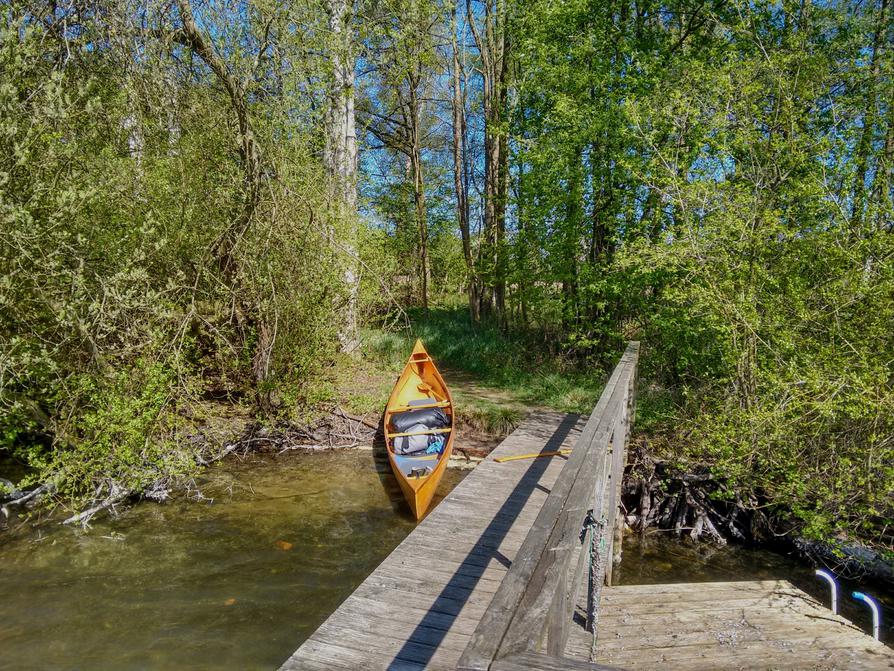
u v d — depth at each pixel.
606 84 10.38
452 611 3.78
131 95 7.02
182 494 7.24
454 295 24.84
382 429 9.31
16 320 5.84
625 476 7.17
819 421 5.56
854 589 5.66
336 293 8.89
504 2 13.98
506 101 15.50
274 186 7.74
